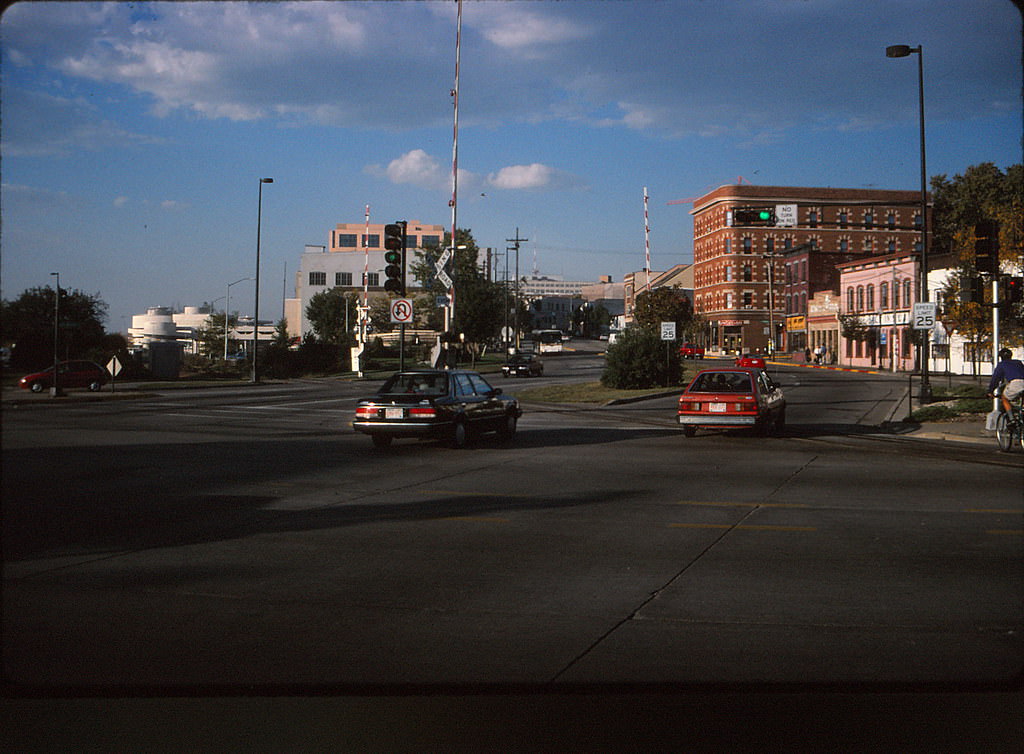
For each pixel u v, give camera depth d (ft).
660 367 128.77
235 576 23.36
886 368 212.84
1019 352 127.24
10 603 20.62
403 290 72.49
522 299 431.02
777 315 347.97
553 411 92.32
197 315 537.24
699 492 38.42
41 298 159.22
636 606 20.45
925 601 20.84
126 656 16.79
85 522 31.30
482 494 37.86
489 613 19.88
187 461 49.49
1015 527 30.25
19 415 85.20
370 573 23.72
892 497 36.96
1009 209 112.98
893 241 348.18
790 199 348.18
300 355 201.77
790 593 21.58
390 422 54.75
